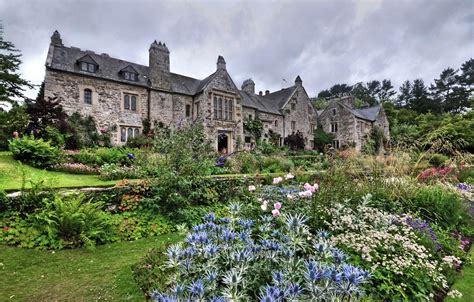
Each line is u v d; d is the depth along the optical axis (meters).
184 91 18.66
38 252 3.42
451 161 7.85
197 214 5.03
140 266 2.86
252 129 21.27
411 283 2.66
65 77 14.22
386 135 25.09
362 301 1.81
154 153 7.30
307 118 27.17
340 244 2.98
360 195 4.52
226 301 1.49
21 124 11.13
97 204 4.17
